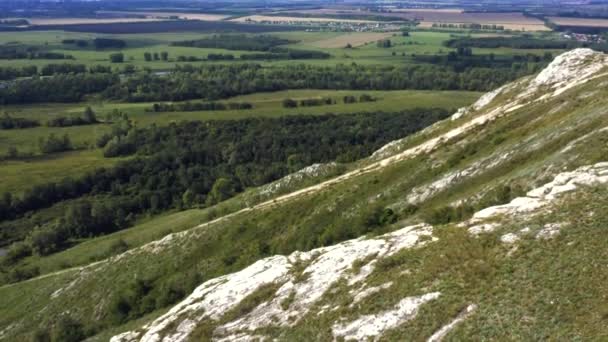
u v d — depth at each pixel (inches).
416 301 1362.0
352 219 3144.7
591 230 1358.3
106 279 3496.6
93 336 2970.0
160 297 3068.4
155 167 7436.0
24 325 3324.3
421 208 2928.2
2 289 3939.5
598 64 3814.0
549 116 3093.0
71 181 6884.8
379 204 3186.5
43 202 6569.9
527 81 4370.1
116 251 4739.2
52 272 4471.0
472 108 4613.7
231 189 6422.2
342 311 1457.9
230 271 3154.5
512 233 1478.8
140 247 3804.1
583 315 1119.0
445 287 1362.0
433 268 1450.5
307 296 1625.2
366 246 1728.6
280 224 3511.3
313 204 3595.0
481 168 2906.0
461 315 1261.1
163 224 5393.7
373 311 1401.3
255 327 1608.0
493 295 1270.9
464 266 1412.4
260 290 1761.8
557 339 1084.5
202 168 7539.4
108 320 3093.0
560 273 1252.5
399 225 2509.8
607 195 1499.8
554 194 1644.9
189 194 6520.7
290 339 1476.4
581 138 2335.1
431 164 3368.6
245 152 7765.8
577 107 2950.3
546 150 2568.9
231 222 3722.9
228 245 3469.5
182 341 1713.8
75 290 3499.0
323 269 1717.5
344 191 3555.6
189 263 3410.4
